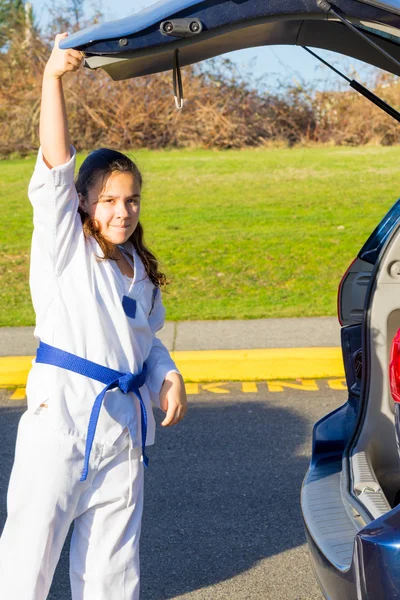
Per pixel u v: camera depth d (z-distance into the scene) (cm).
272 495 482
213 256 1097
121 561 283
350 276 383
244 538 432
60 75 259
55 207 267
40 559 272
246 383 695
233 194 1478
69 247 273
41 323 276
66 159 266
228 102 2094
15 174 1752
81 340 271
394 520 242
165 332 812
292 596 376
